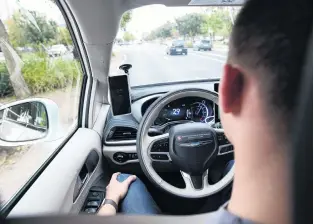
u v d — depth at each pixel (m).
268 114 0.50
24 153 1.37
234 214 0.56
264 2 0.50
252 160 0.52
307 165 0.48
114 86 2.09
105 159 2.07
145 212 1.41
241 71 0.53
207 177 1.61
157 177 1.62
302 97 0.47
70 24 1.91
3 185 1.19
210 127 1.58
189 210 1.67
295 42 0.47
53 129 1.67
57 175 1.37
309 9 0.47
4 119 1.22
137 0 1.94
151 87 2.53
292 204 0.50
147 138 1.60
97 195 1.70
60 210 1.26
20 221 0.73
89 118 2.05
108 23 1.90
